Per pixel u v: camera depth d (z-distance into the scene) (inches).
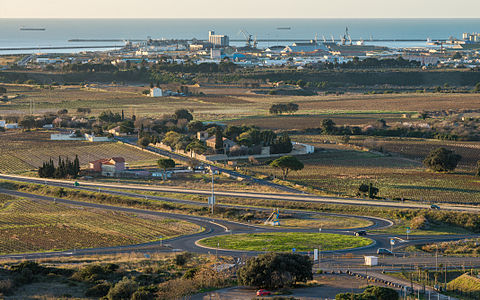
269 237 4985.2
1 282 3501.5
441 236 5073.8
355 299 3221.0
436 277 3811.5
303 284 3673.7
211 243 4795.8
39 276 3791.8
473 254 4448.8
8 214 5964.6
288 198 6456.7
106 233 5241.1
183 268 4072.3
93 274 3801.7
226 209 6023.6
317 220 5659.5
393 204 6171.3
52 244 4881.9
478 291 3513.8
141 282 3683.6
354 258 4318.4
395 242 4810.5
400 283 3698.3
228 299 3373.5
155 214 5989.2
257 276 3577.8
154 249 4670.3
